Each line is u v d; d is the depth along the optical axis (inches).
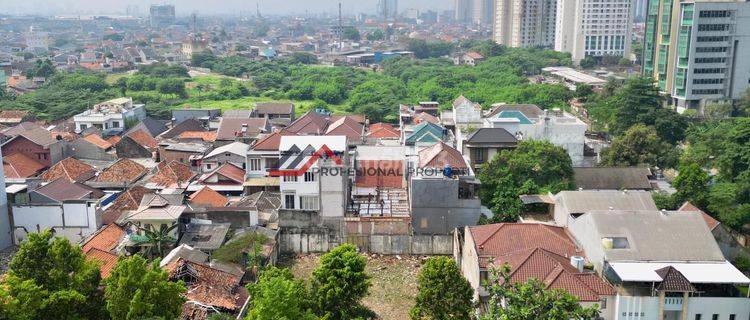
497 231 2090.3
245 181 3058.6
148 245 2151.8
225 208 2516.0
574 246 2041.1
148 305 1417.3
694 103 5482.3
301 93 6648.6
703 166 3043.8
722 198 2454.5
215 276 1841.8
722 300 1685.5
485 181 2736.2
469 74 7357.3
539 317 1381.6
